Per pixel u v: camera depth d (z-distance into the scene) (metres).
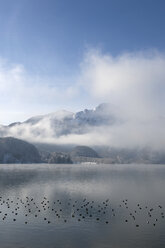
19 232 88.00
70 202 138.12
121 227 94.81
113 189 186.75
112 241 80.19
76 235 85.38
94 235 85.62
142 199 146.50
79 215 111.75
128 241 80.31
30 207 126.00
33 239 81.25
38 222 100.31
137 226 96.00
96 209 122.56
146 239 82.19
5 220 103.00
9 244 77.00
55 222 100.44
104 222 101.06
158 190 181.75
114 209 122.62
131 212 117.38
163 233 88.06
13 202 137.75
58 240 80.50
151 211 119.19
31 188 191.00
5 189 185.25
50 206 128.38
